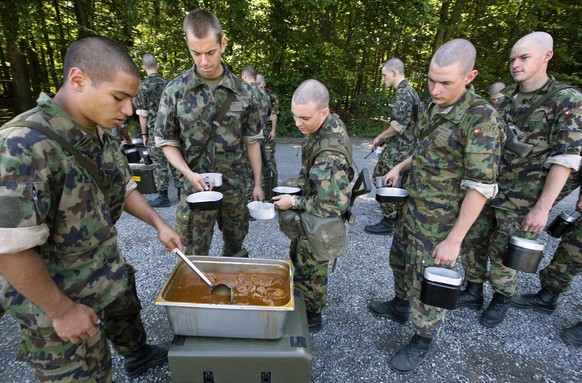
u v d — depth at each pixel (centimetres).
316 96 173
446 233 186
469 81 170
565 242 243
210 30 196
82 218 120
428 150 184
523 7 1137
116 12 934
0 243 93
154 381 189
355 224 416
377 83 1340
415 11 991
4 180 95
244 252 276
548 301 261
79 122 118
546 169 216
